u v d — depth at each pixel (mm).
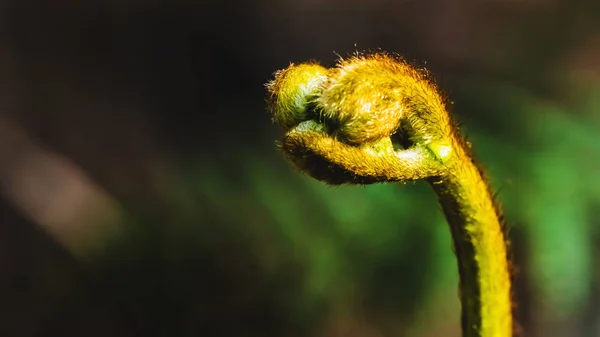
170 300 489
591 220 425
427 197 430
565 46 570
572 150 439
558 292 421
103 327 526
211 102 601
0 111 608
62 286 553
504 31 603
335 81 253
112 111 614
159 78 624
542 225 416
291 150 255
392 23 663
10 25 639
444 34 639
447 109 263
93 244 525
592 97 514
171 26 641
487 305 272
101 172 574
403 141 262
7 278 573
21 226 579
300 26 658
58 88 626
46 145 601
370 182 257
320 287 444
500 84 504
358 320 453
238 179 478
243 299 472
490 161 428
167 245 487
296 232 444
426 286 431
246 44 639
